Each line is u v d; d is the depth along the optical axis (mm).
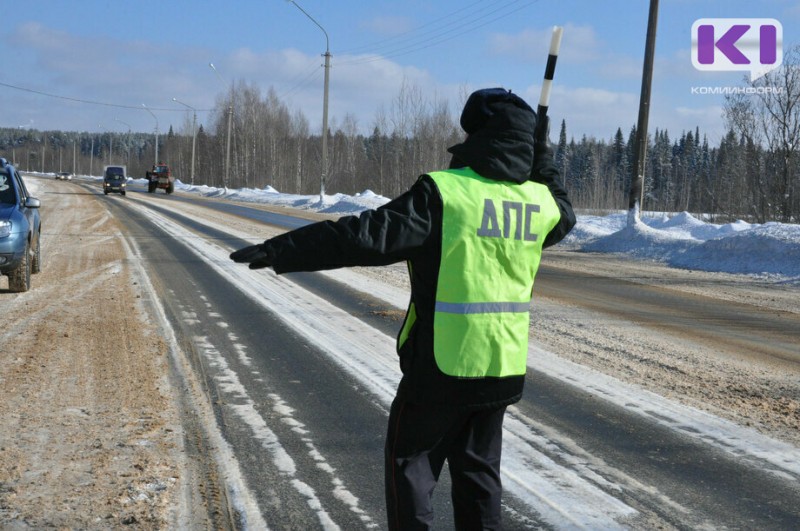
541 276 14969
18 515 3854
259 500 4148
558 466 4781
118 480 4332
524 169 2705
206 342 8031
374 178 77312
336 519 3941
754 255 16281
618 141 119938
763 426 5648
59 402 5793
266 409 5797
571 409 5973
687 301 12086
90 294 10922
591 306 11312
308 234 2488
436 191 2576
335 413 5750
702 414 5906
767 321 10406
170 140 140125
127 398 5949
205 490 4254
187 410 5707
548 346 8266
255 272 13789
